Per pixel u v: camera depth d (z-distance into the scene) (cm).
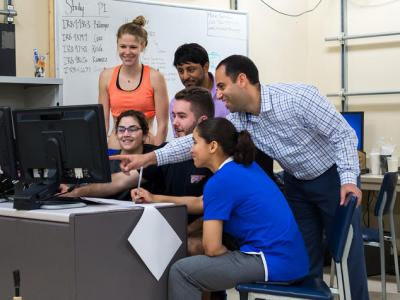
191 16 478
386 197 383
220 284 227
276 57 541
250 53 525
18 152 243
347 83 540
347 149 258
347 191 246
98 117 223
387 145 505
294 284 237
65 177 234
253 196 230
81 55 421
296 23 552
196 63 339
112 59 436
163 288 229
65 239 202
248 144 236
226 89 256
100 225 207
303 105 260
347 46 538
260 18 530
